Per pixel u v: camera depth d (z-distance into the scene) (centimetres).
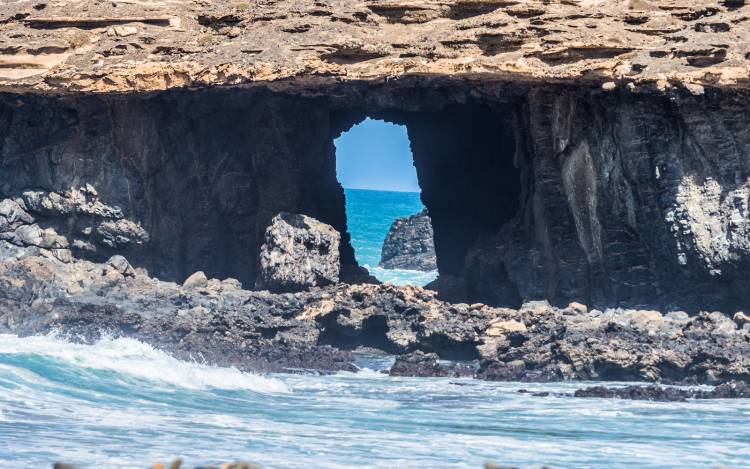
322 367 13262
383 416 9300
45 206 15938
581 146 15050
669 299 14438
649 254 14662
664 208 14238
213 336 14088
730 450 8025
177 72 15225
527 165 16338
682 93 13888
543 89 15238
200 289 15450
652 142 14250
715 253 13938
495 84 15512
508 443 8000
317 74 14875
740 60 13750
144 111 16125
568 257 15200
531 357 13112
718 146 14000
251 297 15188
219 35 15662
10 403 8381
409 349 14525
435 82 15225
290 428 8269
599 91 14575
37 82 15288
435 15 15288
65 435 7300
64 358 10038
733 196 13950
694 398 11050
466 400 10631
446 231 19462
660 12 14875
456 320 14362
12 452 6588
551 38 14475
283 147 16725
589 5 15138
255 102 16650
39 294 15125
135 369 10150
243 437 7662
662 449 8000
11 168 16125
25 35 15488
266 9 15675
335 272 15912
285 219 15862
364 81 15000
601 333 13312
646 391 11056
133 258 16262
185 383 10156
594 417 9644
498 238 16588
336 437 7912
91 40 15612
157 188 16388
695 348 12662
